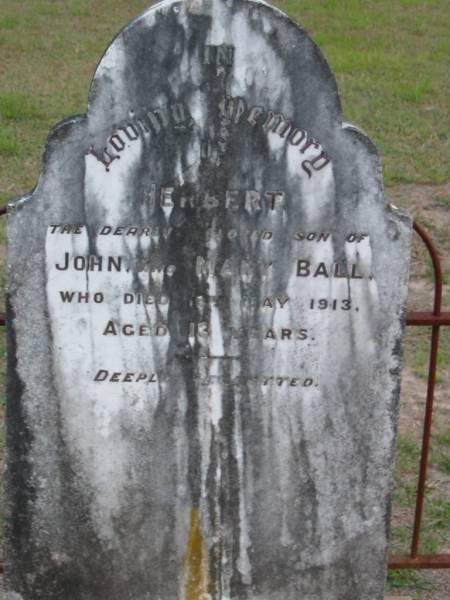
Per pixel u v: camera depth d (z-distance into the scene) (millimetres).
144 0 6875
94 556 1727
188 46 1457
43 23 6137
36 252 1551
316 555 1739
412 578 1923
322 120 1502
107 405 1641
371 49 5816
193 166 1516
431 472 2268
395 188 3834
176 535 1721
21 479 1677
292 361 1627
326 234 1562
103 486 1687
